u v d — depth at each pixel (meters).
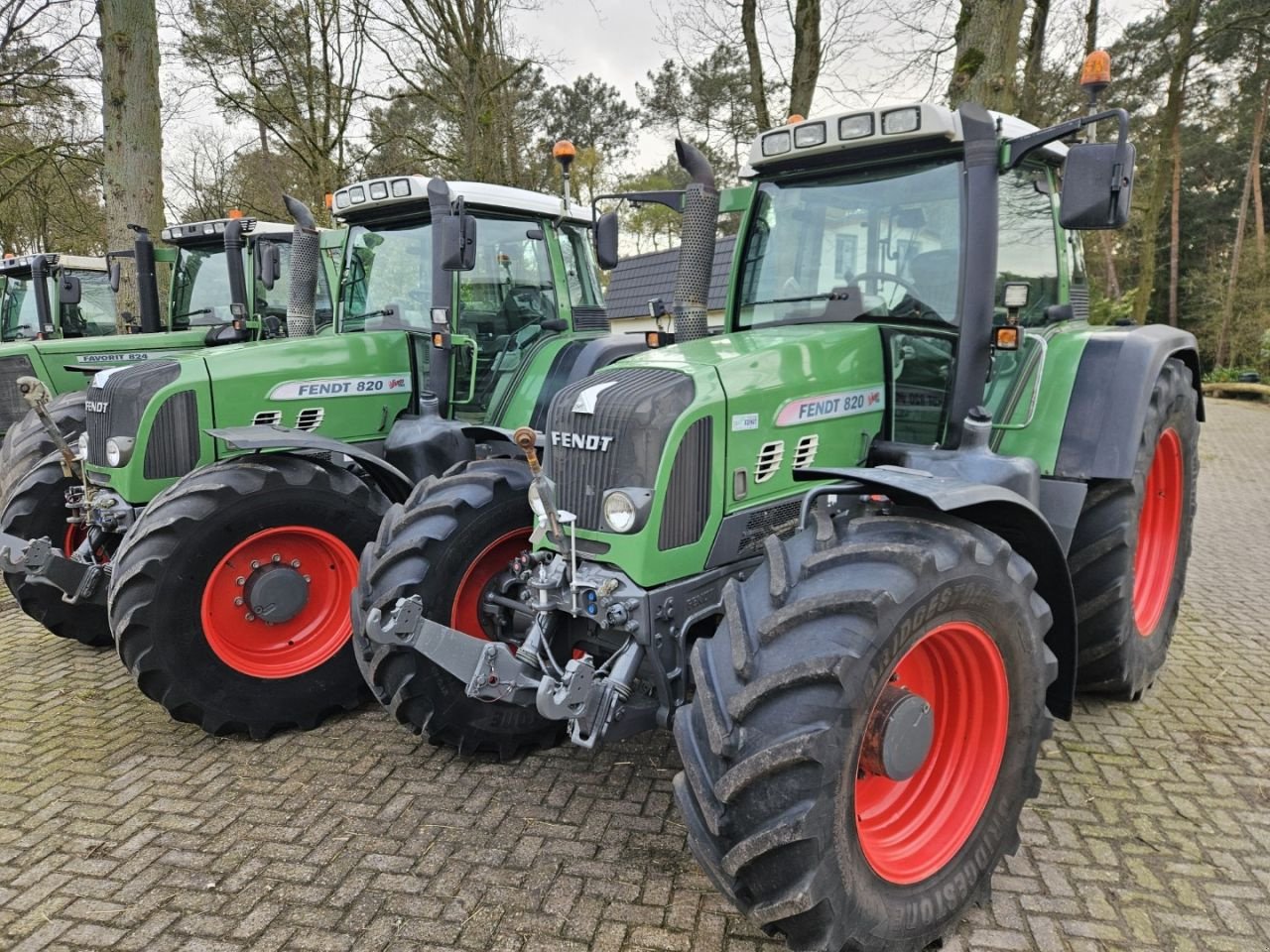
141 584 3.39
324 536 3.77
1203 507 8.10
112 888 2.62
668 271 16.50
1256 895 2.47
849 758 1.96
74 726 3.76
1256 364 22.53
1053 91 12.39
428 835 2.85
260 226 6.93
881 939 2.09
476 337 4.85
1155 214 17.94
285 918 2.46
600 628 2.79
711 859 2.04
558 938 2.34
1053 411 3.30
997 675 2.35
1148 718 3.59
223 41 14.98
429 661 3.15
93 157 13.19
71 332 9.32
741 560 2.79
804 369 2.88
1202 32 17.55
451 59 13.12
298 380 4.48
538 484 2.54
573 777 3.22
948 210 2.98
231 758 3.45
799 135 3.12
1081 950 2.26
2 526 4.53
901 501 2.32
